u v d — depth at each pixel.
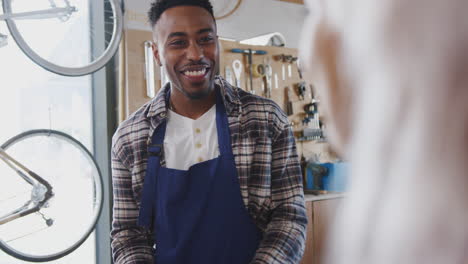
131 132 1.31
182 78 1.28
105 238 2.89
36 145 2.75
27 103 2.72
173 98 1.36
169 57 1.27
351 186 0.19
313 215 2.71
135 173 1.29
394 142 0.17
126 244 1.27
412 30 0.16
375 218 0.17
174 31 1.25
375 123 0.18
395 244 0.16
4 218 2.47
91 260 2.93
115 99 2.90
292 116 3.28
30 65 2.73
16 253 2.55
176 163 1.29
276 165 1.28
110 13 2.87
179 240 1.22
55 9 2.56
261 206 1.25
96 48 2.83
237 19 3.42
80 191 2.84
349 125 0.19
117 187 1.33
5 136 2.66
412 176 0.16
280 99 3.26
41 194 2.60
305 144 3.27
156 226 1.26
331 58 0.19
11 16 2.43
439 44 0.16
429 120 0.16
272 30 3.59
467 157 0.15
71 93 2.86
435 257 0.15
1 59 2.64
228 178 1.24
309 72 0.21
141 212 1.26
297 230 1.19
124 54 2.72
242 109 1.29
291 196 1.25
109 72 2.87
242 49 3.10
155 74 2.76
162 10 1.30
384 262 0.16
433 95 0.16
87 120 2.90
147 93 2.73
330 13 0.19
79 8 2.78
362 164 0.18
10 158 2.52
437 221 0.15
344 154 0.20
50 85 2.80
